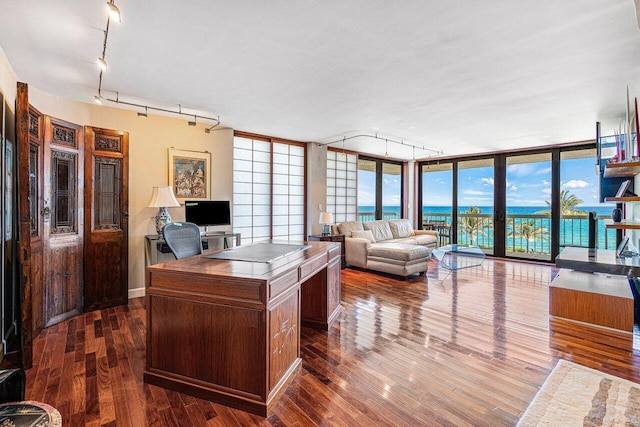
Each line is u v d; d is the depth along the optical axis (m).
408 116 4.13
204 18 1.96
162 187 3.87
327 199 6.43
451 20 1.97
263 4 1.81
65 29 2.09
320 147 6.10
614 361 2.34
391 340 2.71
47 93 3.23
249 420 1.72
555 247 6.17
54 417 1.15
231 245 4.76
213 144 4.62
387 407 1.81
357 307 3.58
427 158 7.82
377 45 2.29
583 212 6.10
